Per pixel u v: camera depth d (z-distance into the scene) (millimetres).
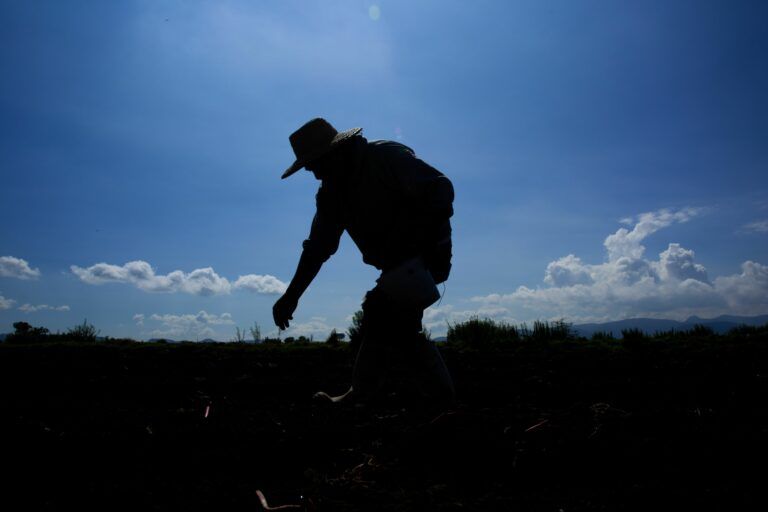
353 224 2980
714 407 3496
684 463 2346
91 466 2480
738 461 2316
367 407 3740
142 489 2182
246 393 4367
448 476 2369
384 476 2369
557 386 4527
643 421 2998
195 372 5094
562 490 2168
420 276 2818
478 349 6770
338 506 1995
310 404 3881
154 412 3479
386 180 2820
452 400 3119
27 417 3270
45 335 7949
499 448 2629
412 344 3010
